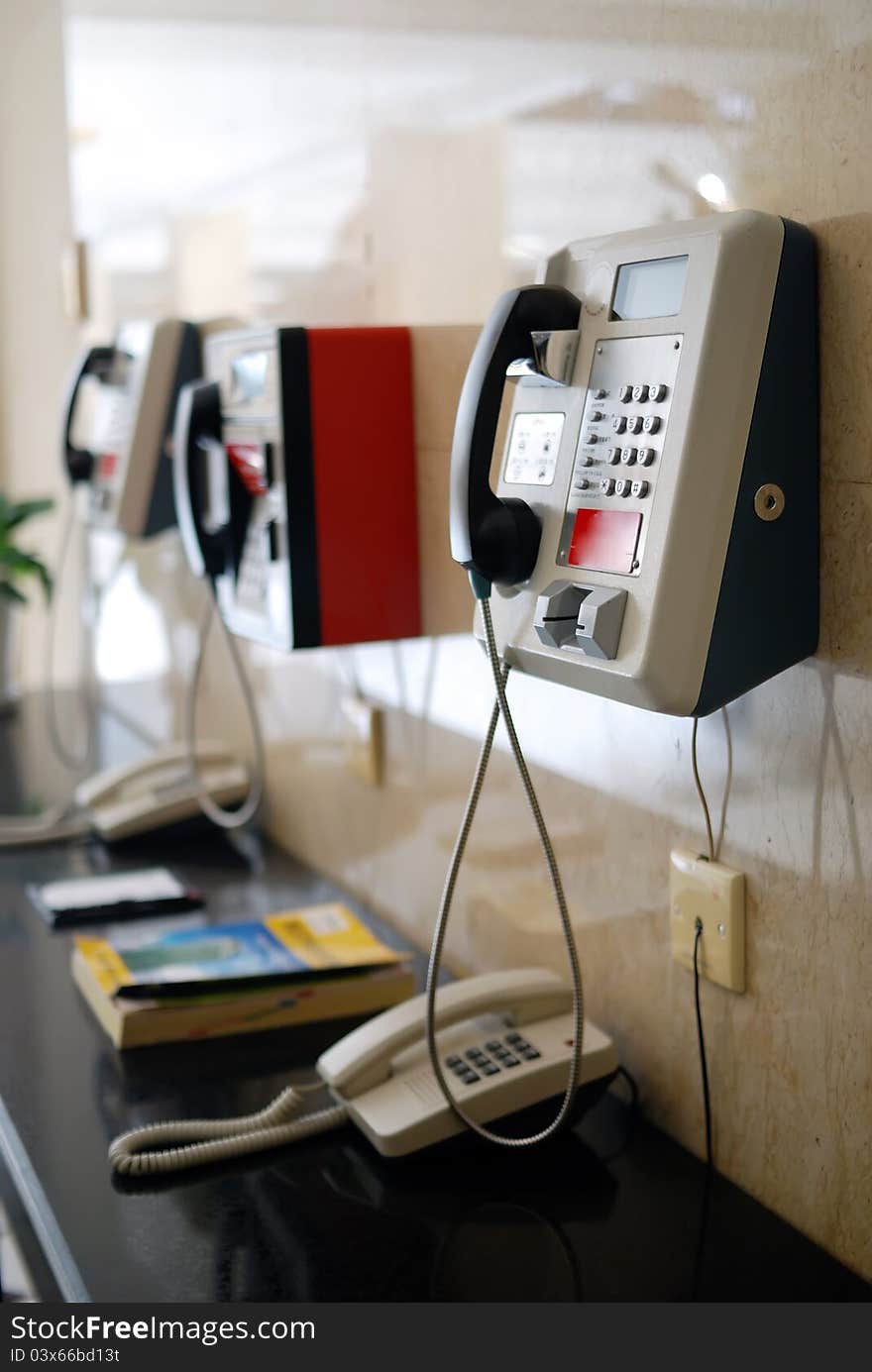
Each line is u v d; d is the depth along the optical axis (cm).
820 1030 97
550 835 129
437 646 148
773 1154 104
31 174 292
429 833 154
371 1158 113
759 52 94
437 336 135
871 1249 95
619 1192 108
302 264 174
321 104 164
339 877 181
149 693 265
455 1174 111
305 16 167
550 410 101
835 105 87
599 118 113
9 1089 125
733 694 92
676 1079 114
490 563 98
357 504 141
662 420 89
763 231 87
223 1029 135
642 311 93
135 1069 129
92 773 239
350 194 159
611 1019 123
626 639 90
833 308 89
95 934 162
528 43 122
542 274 102
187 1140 116
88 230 267
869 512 88
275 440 138
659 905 114
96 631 299
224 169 197
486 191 131
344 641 142
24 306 313
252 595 153
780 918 100
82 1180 110
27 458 334
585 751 122
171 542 242
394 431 141
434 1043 105
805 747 96
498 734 137
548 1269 98
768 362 88
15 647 292
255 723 179
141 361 194
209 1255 100
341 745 175
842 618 92
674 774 110
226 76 193
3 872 187
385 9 147
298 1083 126
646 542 89
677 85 103
